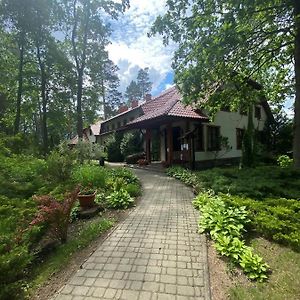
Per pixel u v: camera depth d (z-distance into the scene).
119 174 10.62
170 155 15.46
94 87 23.16
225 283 3.22
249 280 3.25
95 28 19.50
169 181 11.27
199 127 16.69
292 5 9.13
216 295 2.99
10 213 4.54
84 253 4.18
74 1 18.83
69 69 21.14
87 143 17.50
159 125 17.61
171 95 19.48
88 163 15.24
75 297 3.03
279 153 20.91
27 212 4.60
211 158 17.56
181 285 3.19
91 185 8.37
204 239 4.62
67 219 4.77
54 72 22.42
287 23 9.91
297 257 3.73
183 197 8.05
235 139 20.28
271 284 3.13
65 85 22.64
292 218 4.70
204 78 10.39
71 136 43.81
